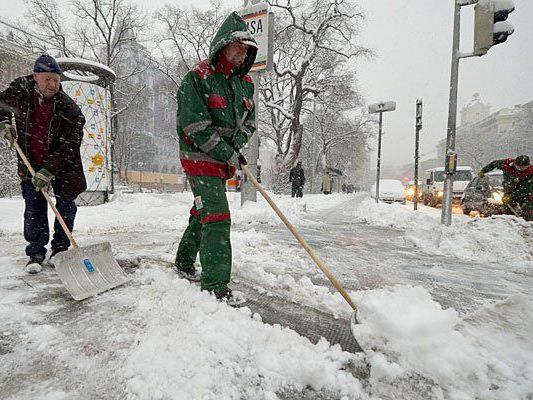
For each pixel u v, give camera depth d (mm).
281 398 1398
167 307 2107
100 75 9773
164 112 62094
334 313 2279
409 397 1412
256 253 3980
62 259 2398
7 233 4723
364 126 41531
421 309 1629
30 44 27594
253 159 8242
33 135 2918
